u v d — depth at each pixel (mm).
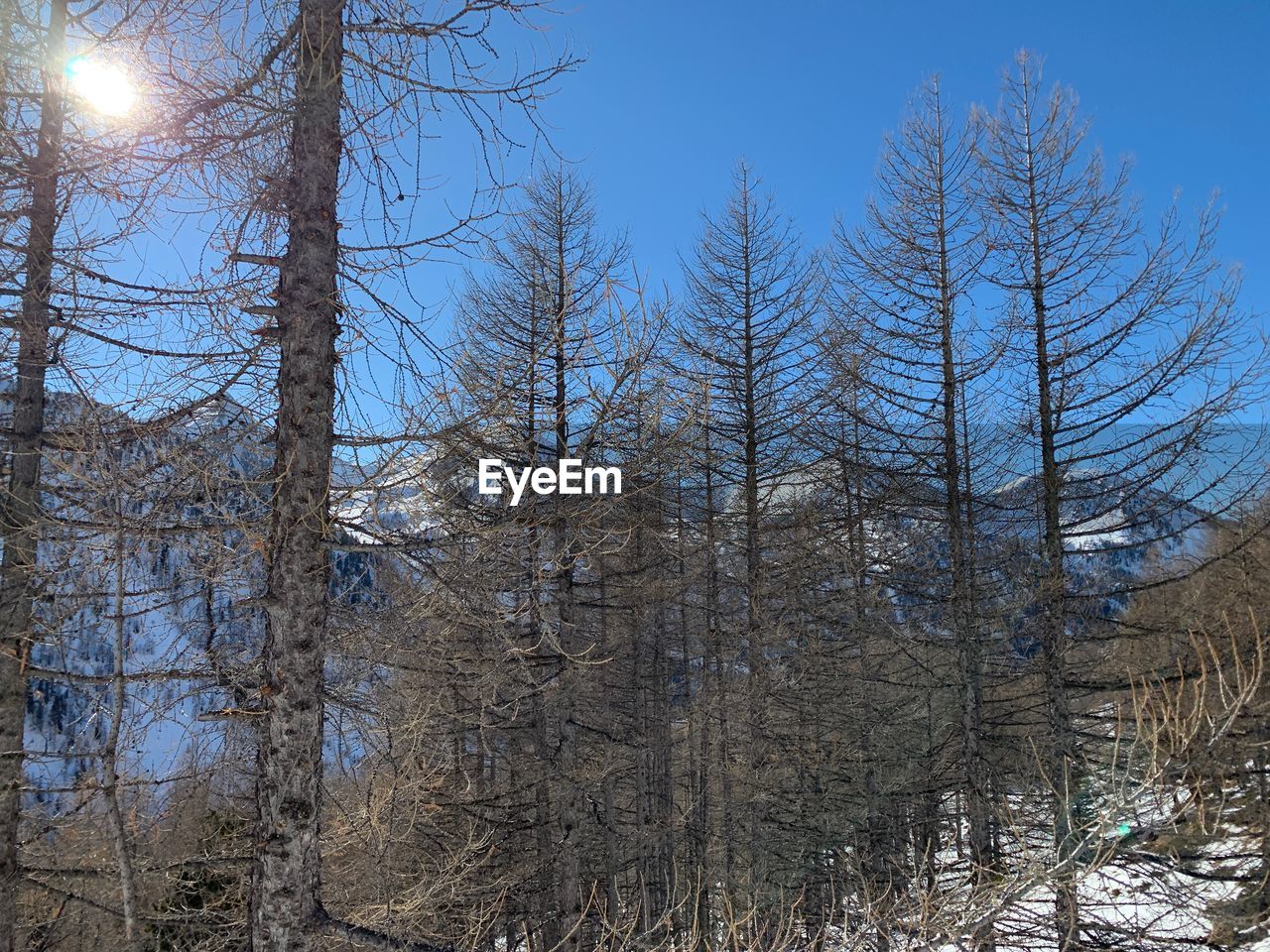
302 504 3422
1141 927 6703
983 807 9945
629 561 12641
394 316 3812
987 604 12891
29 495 4922
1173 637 10117
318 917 3271
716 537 13445
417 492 4078
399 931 5648
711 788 14812
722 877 12406
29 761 4781
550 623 5129
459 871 8500
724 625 14281
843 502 13930
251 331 3584
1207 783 3842
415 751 6621
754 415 13039
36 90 4789
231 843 5754
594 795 13047
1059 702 10164
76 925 5766
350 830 6160
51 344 4832
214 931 5840
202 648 4633
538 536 4797
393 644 5047
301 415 3467
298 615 3400
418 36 3736
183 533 3971
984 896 4422
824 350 12930
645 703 15758
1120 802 3996
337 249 3703
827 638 15992
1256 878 5691
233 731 5223
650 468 5227
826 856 12562
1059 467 10859
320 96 3602
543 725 10867
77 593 4598
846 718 15602
